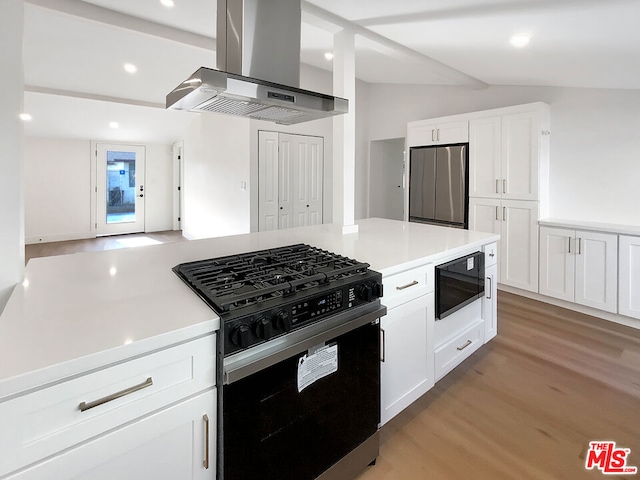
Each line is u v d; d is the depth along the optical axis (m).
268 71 1.75
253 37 1.70
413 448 1.71
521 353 2.63
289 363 1.22
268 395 1.17
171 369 0.98
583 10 1.95
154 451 0.96
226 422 1.07
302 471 1.29
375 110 5.73
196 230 6.88
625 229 3.11
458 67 3.73
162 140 8.03
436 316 2.02
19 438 0.76
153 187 8.28
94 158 7.49
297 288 1.29
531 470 1.57
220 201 5.53
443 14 2.38
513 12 2.15
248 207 4.61
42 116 5.96
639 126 3.32
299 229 2.79
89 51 3.97
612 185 3.50
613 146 3.47
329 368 1.35
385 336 1.67
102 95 5.38
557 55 2.78
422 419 1.92
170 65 4.41
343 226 2.62
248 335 1.07
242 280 1.34
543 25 2.26
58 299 1.19
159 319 1.03
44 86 4.95
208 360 1.05
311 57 4.38
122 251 1.94
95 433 0.86
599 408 2.00
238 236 2.44
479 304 2.46
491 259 2.55
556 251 3.54
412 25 2.67
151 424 0.95
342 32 2.66
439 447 1.71
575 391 2.16
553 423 1.88
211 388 1.06
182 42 3.45
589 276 3.31
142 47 3.90
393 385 1.75
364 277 1.46
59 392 0.80
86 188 7.43
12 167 1.29
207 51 3.98
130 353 0.88
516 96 4.11
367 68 4.63
